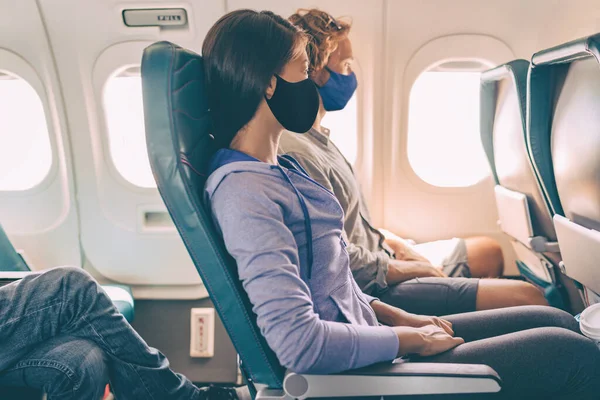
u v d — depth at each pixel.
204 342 2.70
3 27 2.50
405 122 2.66
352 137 2.69
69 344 1.75
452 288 1.89
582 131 1.60
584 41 1.40
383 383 1.17
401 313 1.59
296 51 1.23
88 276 1.88
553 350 1.30
